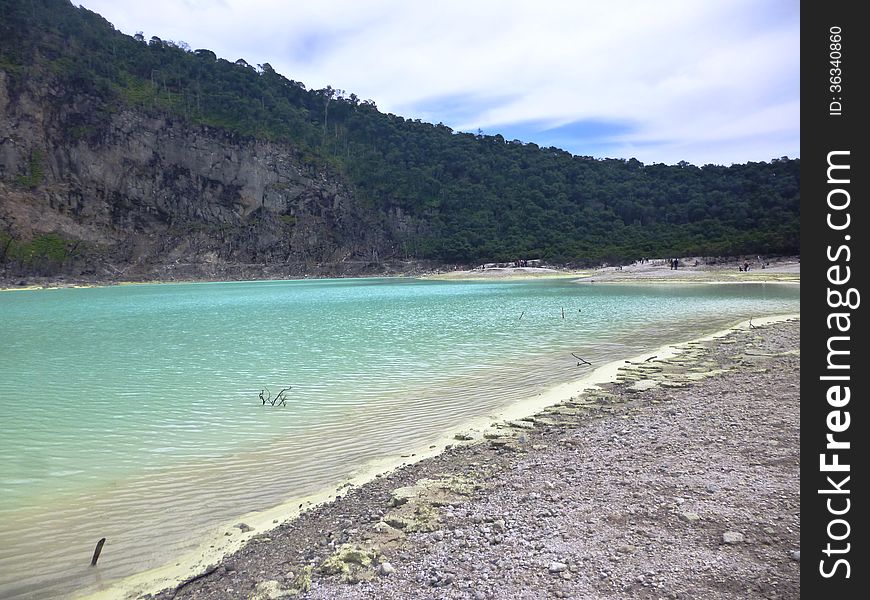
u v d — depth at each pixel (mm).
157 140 120938
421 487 7555
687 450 8242
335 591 4992
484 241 132125
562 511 6352
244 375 16453
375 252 139625
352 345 21812
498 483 7520
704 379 13867
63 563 6199
